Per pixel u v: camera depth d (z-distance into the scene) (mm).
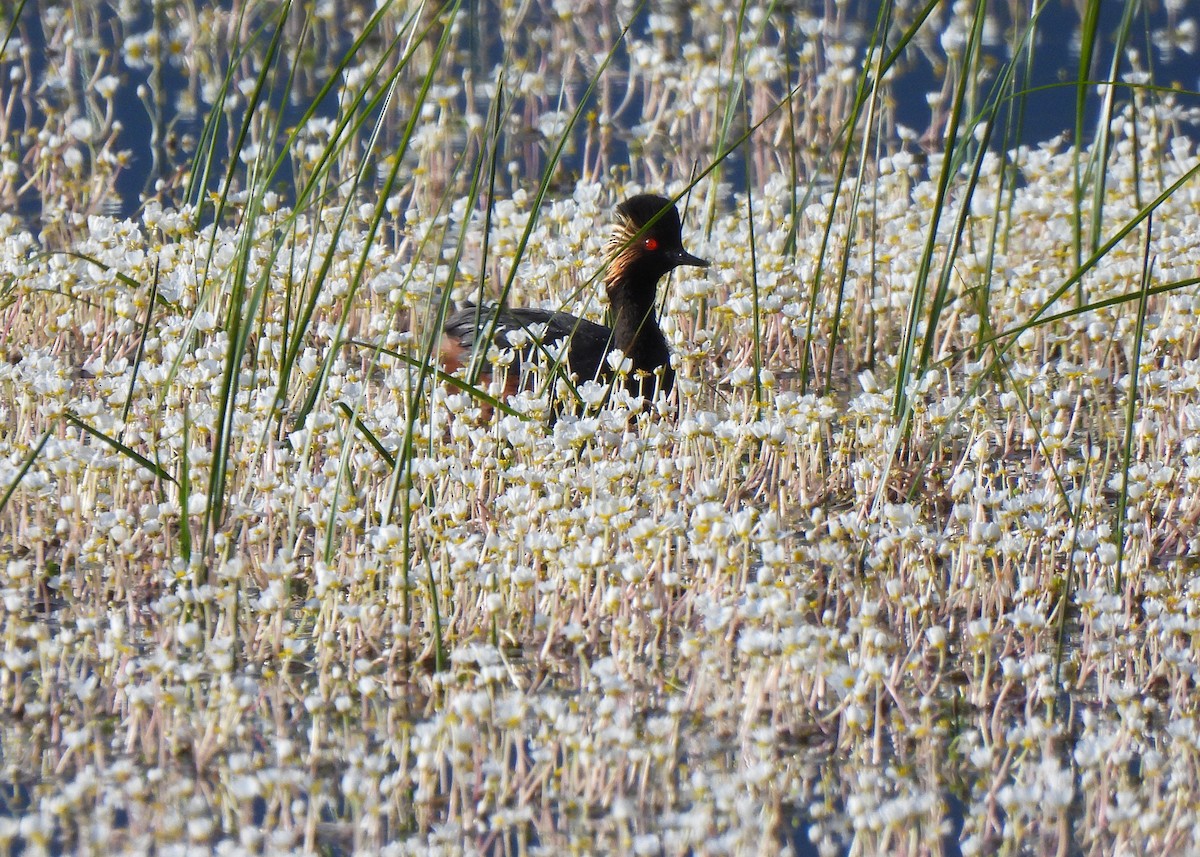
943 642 9164
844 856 7730
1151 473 11344
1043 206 17141
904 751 8711
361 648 9477
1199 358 15141
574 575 9531
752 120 21984
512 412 11234
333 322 15141
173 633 9430
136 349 14109
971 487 11398
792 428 11930
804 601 9633
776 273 14750
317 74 23672
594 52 24828
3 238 15359
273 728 8672
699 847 7598
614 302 14781
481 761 8367
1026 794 7805
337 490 9961
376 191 20219
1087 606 9539
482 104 22609
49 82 22000
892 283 16016
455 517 10180
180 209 16766
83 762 8242
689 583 10273
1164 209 17047
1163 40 25422
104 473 11062
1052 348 15273
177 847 7242
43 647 8898
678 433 12352
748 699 8711
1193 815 8062
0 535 10797
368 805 7828
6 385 12359
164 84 23594
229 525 11008
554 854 7590
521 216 16594
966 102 21406
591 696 9047
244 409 11570
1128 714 8812
